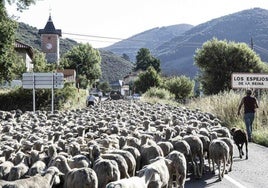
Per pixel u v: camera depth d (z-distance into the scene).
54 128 24.89
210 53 69.06
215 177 16.62
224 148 16.53
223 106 33.78
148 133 20.86
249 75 31.61
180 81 82.88
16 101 44.78
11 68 45.47
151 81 101.69
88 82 124.31
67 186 12.68
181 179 14.39
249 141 25.42
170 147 16.80
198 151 16.98
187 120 28.08
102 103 56.84
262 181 15.91
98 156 15.02
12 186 11.66
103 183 13.27
